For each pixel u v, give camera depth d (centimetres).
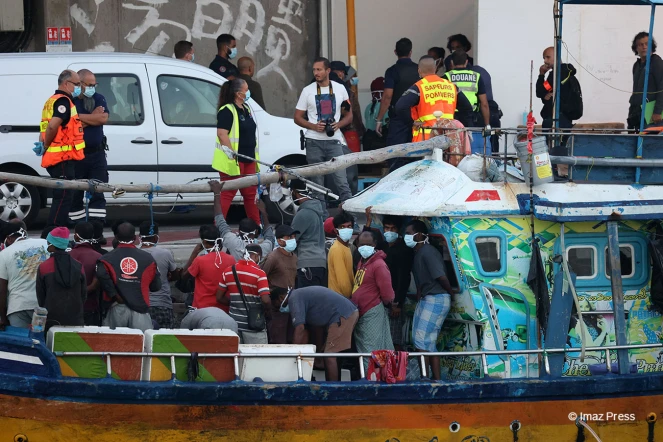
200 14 6406
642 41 4150
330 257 3672
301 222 3822
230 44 5412
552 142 3756
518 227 3406
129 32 6312
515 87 5691
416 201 3444
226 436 3073
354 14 6094
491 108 5022
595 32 5572
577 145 3516
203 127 4991
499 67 5672
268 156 5050
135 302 3312
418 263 3428
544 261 3397
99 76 4894
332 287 3653
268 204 5009
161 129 4909
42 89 4834
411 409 3159
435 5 6400
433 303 3400
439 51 5878
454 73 4569
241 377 3116
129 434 3027
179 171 4925
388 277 3481
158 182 4897
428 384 3152
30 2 6172
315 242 3838
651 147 3538
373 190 3694
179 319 3988
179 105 4988
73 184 3575
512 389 3206
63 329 3008
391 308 3691
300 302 3416
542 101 5259
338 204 4666
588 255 3441
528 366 3397
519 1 5638
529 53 5678
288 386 3078
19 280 3216
